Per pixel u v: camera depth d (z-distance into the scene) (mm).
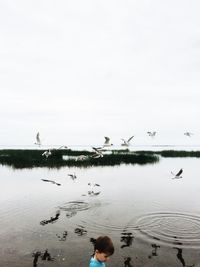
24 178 31422
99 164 47031
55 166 43562
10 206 18547
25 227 14125
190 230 13203
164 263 10086
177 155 79000
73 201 19844
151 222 14555
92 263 5133
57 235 12922
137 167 44000
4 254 10977
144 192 23109
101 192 23125
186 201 19453
